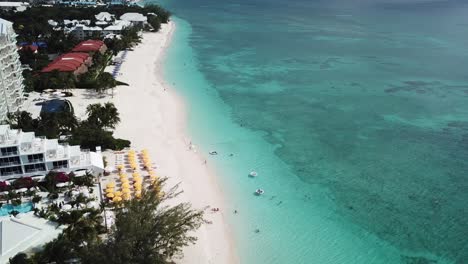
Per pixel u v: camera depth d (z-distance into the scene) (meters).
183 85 117.25
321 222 59.16
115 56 140.62
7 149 59.84
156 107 96.81
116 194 57.50
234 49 168.75
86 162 64.56
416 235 56.97
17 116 77.94
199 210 59.69
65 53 133.38
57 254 44.72
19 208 55.38
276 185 68.12
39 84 100.00
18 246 45.25
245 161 75.50
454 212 62.12
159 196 53.31
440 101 110.56
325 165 75.12
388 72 138.50
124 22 184.88
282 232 56.78
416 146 83.50
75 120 78.62
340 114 99.88
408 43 192.00
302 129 90.50
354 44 186.50
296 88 118.88
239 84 121.25
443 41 199.00
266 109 101.75
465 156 79.44
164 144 78.75
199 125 90.12
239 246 53.69
